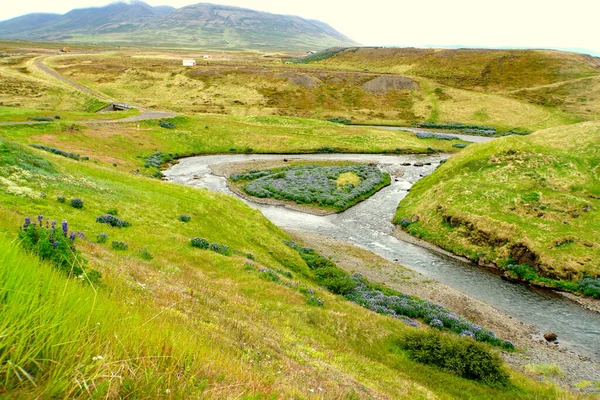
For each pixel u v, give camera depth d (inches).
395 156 3759.8
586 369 968.9
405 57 7475.4
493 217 1766.7
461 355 816.3
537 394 762.8
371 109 5482.3
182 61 7342.5
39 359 126.0
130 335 185.5
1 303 123.7
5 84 4640.8
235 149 3700.8
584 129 2332.7
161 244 1068.5
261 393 225.3
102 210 1182.9
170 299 526.0
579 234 1574.8
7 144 1306.6
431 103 5561.0
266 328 627.5
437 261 1684.3
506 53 6732.3
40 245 321.7
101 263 586.9
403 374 731.4
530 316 1266.0
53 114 3550.7
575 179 1908.2
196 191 1802.4
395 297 1243.2
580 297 1373.0
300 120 4640.8
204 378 208.4
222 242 1341.0
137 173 2689.5
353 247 1791.3
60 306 146.3
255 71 6225.4
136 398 153.5
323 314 885.2
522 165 2094.0
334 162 3442.4
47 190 1148.5
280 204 2418.8
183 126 3969.0
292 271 1364.4
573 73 5753.0
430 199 2156.7
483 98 5462.6
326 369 510.9
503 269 1587.1
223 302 696.4
